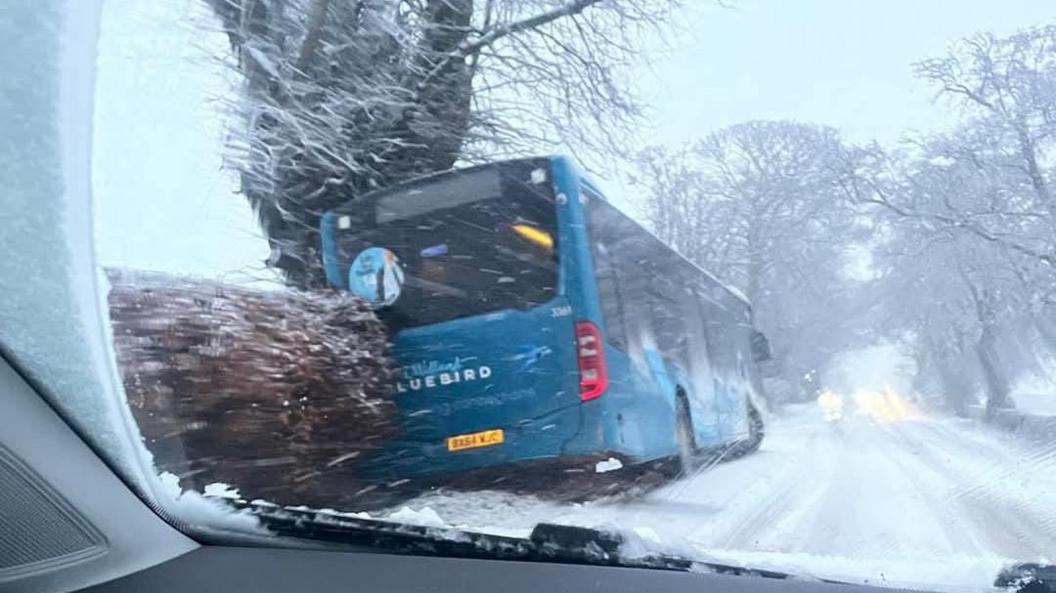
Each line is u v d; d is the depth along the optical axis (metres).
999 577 3.18
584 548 3.38
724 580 3.20
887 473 7.21
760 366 10.65
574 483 6.82
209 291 6.73
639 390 7.41
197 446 5.82
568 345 6.96
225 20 10.42
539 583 3.22
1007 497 5.91
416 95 11.83
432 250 7.43
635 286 7.86
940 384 10.21
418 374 7.19
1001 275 10.12
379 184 11.16
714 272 10.97
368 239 7.57
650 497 6.80
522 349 7.04
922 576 3.21
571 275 7.06
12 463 2.94
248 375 6.38
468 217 7.41
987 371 9.87
